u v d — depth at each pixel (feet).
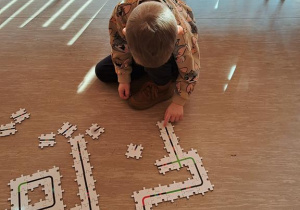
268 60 4.55
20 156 3.52
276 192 3.16
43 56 4.72
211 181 3.26
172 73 3.83
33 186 3.26
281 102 3.99
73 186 3.26
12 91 4.23
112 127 3.78
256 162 3.41
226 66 4.47
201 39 4.91
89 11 5.55
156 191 3.19
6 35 5.10
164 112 3.92
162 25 2.56
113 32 3.53
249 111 3.90
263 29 5.07
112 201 3.13
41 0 5.84
